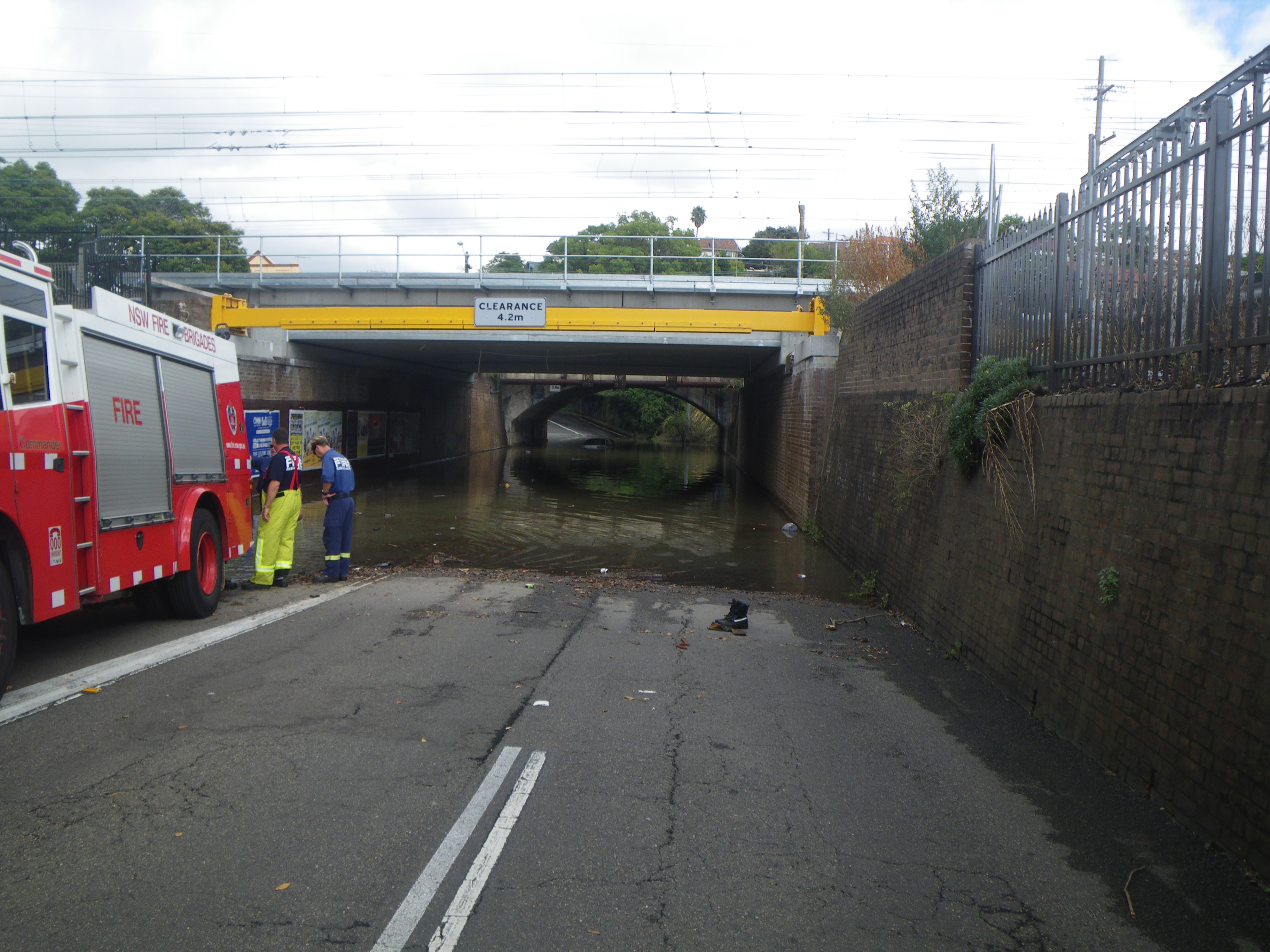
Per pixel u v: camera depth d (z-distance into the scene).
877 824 3.96
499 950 2.86
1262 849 3.48
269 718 5.09
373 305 23.89
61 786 4.03
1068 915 3.22
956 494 7.86
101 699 5.36
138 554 6.74
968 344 8.54
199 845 3.49
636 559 13.98
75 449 5.86
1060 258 6.57
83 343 6.03
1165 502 4.43
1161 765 4.22
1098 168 6.09
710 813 4.02
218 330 9.07
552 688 5.93
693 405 51.69
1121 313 5.68
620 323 22.44
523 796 4.11
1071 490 5.48
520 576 11.05
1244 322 4.38
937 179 16.83
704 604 9.26
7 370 5.05
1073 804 4.23
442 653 6.80
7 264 5.11
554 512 20.78
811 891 3.33
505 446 54.78
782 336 22.75
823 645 7.65
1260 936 3.11
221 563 8.67
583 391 54.16
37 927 2.88
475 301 22.77
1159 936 3.10
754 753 4.84
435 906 3.11
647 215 68.75
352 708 5.34
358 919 3.01
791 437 20.58
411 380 34.97
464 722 5.16
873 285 17.50
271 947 2.81
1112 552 4.90
